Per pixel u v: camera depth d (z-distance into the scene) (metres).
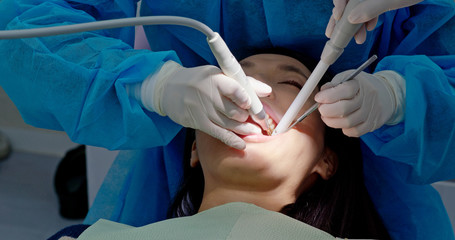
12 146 2.52
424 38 1.18
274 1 1.12
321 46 1.20
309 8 1.13
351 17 0.88
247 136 1.01
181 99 0.99
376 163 1.29
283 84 1.10
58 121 1.11
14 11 1.17
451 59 1.14
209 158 1.05
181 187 1.27
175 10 1.20
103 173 1.63
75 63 1.07
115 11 1.22
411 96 1.00
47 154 2.51
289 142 1.03
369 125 1.00
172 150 1.37
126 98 1.03
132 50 1.09
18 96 1.13
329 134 1.16
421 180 1.13
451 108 1.02
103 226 1.09
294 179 1.06
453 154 1.07
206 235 0.96
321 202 1.14
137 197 1.38
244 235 0.96
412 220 1.29
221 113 0.98
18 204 2.23
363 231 1.26
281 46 1.23
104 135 1.08
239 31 1.24
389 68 1.12
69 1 1.19
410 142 1.04
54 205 2.24
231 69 0.91
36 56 1.07
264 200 1.06
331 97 0.96
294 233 0.98
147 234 1.00
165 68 1.04
